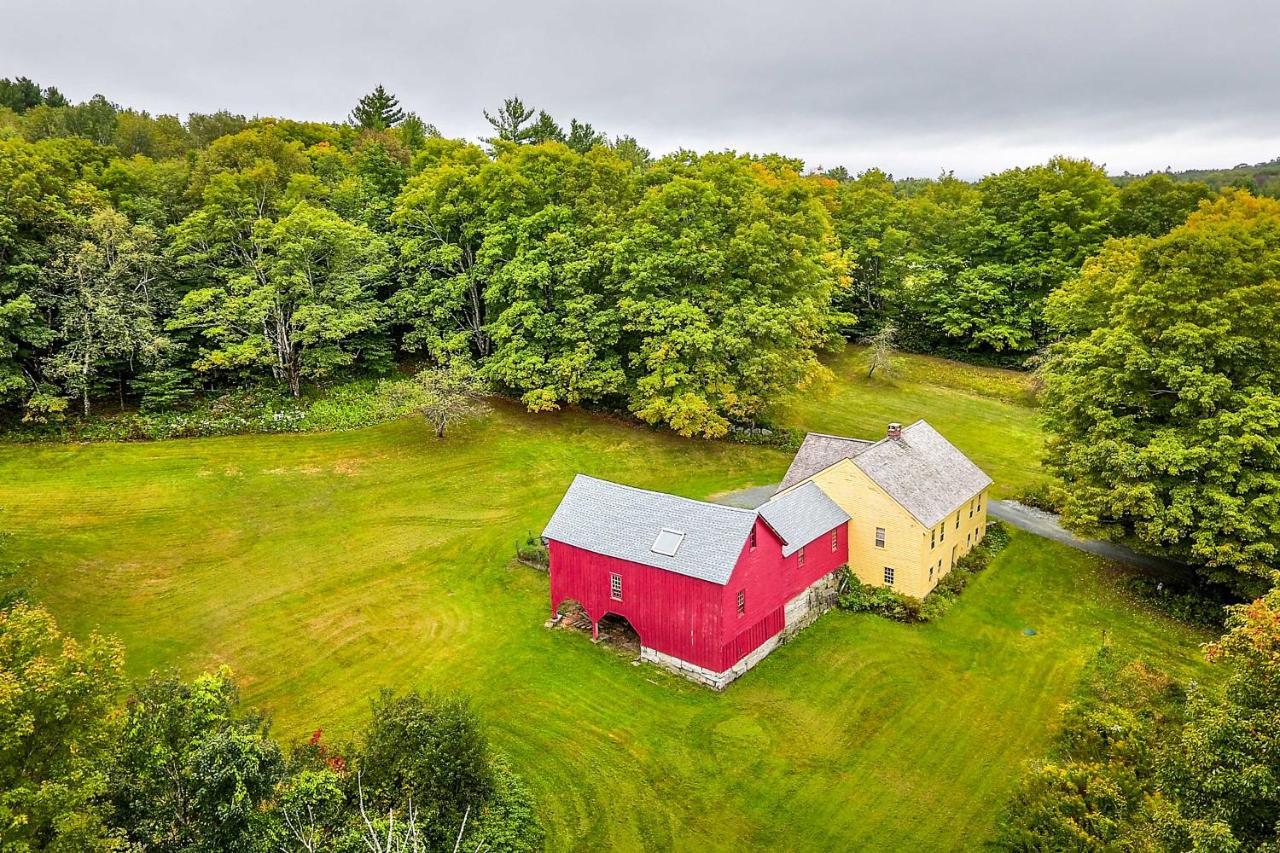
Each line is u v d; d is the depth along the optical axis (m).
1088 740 23.77
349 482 44.28
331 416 50.44
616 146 96.31
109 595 33.09
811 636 32.59
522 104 85.69
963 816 23.14
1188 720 21.89
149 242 48.53
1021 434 56.12
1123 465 33.75
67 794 14.77
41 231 46.31
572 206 54.47
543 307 52.41
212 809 16.00
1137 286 38.06
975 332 70.44
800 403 60.66
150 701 17.89
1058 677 29.77
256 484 42.88
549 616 33.69
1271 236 42.50
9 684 15.01
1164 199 70.56
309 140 83.69
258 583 35.00
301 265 51.41
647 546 30.30
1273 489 32.22
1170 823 15.95
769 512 31.91
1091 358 37.97
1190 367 34.25
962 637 32.50
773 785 24.36
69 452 43.28
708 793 24.03
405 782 19.20
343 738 25.78
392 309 55.91
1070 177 71.75
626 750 25.78
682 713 27.58
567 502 33.66
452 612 33.75
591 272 51.66
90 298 44.59
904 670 30.23
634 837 22.39
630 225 52.91
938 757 25.62
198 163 58.12
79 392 46.69
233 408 49.44
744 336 49.16
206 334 48.44
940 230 79.31
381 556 37.91
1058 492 37.84
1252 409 32.53
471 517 42.16
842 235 78.94
